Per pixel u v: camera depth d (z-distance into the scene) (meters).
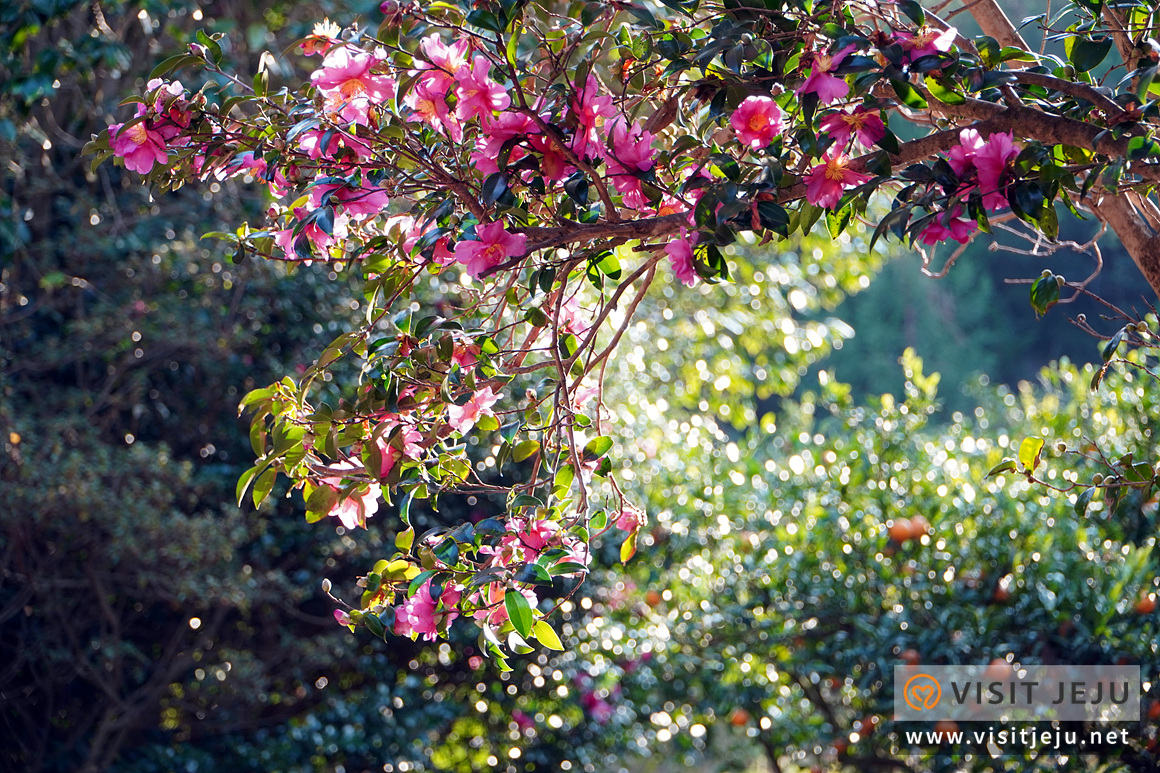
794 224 1.47
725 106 1.47
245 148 1.64
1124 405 3.01
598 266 1.68
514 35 1.41
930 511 3.32
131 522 3.52
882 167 1.38
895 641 3.16
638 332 4.82
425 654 4.52
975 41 1.38
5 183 4.13
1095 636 2.86
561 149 1.45
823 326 5.81
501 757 4.51
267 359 4.21
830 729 3.82
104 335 3.92
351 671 4.52
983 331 14.45
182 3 4.16
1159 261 1.59
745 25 1.42
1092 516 3.02
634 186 1.54
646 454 4.39
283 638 4.14
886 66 1.32
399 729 4.25
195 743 4.37
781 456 4.46
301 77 4.80
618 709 4.45
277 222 1.85
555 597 4.25
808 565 3.55
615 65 1.73
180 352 4.14
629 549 1.71
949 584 3.12
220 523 3.71
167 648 4.30
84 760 4.07
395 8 1.50
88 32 4.21
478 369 1.60
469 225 1.55
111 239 3.92
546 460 1.69
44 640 3.99
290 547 4.33
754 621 3.74
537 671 4.21
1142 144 1.23
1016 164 1.30
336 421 1.54
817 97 1.33
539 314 1.64
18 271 4.13
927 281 14.77
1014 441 3.62
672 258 1.46
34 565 3.92
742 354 6.11
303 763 4.17
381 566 1.64
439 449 1.72
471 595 1.53
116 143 1.57
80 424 3.74
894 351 14.70
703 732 4.50
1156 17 1.42
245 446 4.32
